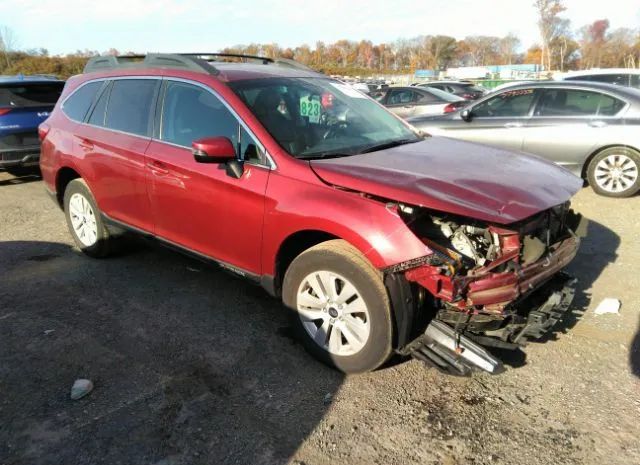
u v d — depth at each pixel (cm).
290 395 316
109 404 309
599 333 376
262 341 375
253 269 365
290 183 330
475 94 1703
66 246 570
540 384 321
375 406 305
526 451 270
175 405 308
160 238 433
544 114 769
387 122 436
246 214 352
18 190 845
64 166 513
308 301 338
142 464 266
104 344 373
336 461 267
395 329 304
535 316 306
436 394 314
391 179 305
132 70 459
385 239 288
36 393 319
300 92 407
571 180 351
